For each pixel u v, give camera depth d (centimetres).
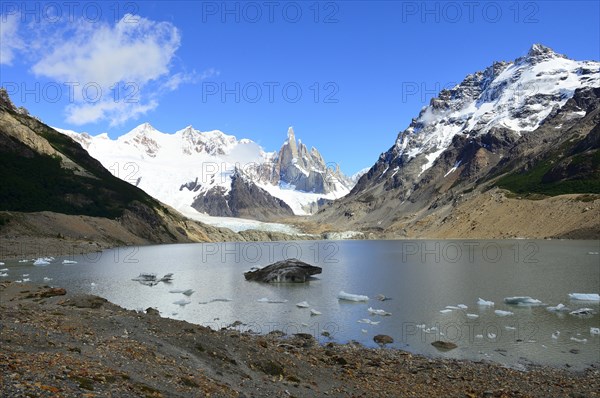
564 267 8294
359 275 8075
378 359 2878
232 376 1975
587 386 2428
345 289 6250
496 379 2523
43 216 14912
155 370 1697
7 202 15875
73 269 8281
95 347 1845
